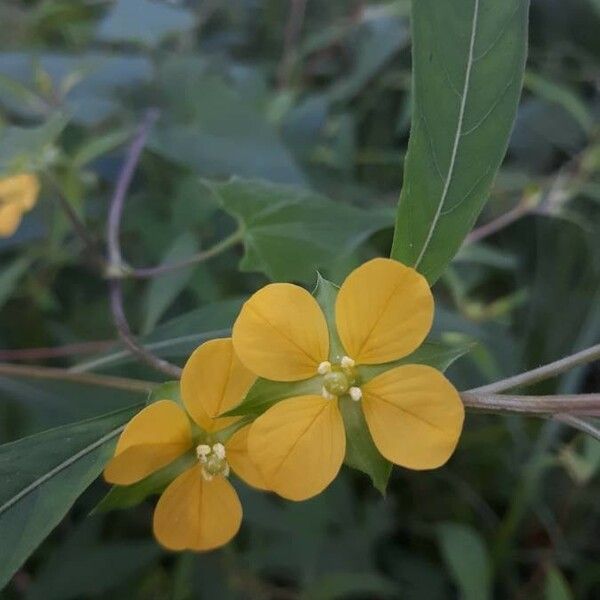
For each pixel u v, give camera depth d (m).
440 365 0.06
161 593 0.14
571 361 0.06
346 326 0.06
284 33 0.20
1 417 0.14
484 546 0.14
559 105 0.18
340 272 0.12
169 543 0.07
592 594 0.16
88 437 0.07
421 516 0.16
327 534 0.14
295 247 0.10
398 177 0.18
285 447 0.06
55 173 0.14
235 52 0.19
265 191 0.10
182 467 0.07
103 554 0.13
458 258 0.14
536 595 0.15
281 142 0.14
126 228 0.15
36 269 0.16
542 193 0.16
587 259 0.17
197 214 0.14
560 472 0.16
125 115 0.15
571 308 0.17
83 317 0.15
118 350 0.10
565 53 0.20
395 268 0.06
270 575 0.14
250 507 0.13
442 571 0.15
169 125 0.14
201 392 0.06
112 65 0.16
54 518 0.07
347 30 0.18
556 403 0.06
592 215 0.18
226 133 0.14
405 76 0.18
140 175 0.16
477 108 0.07
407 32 0.18
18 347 0.15
